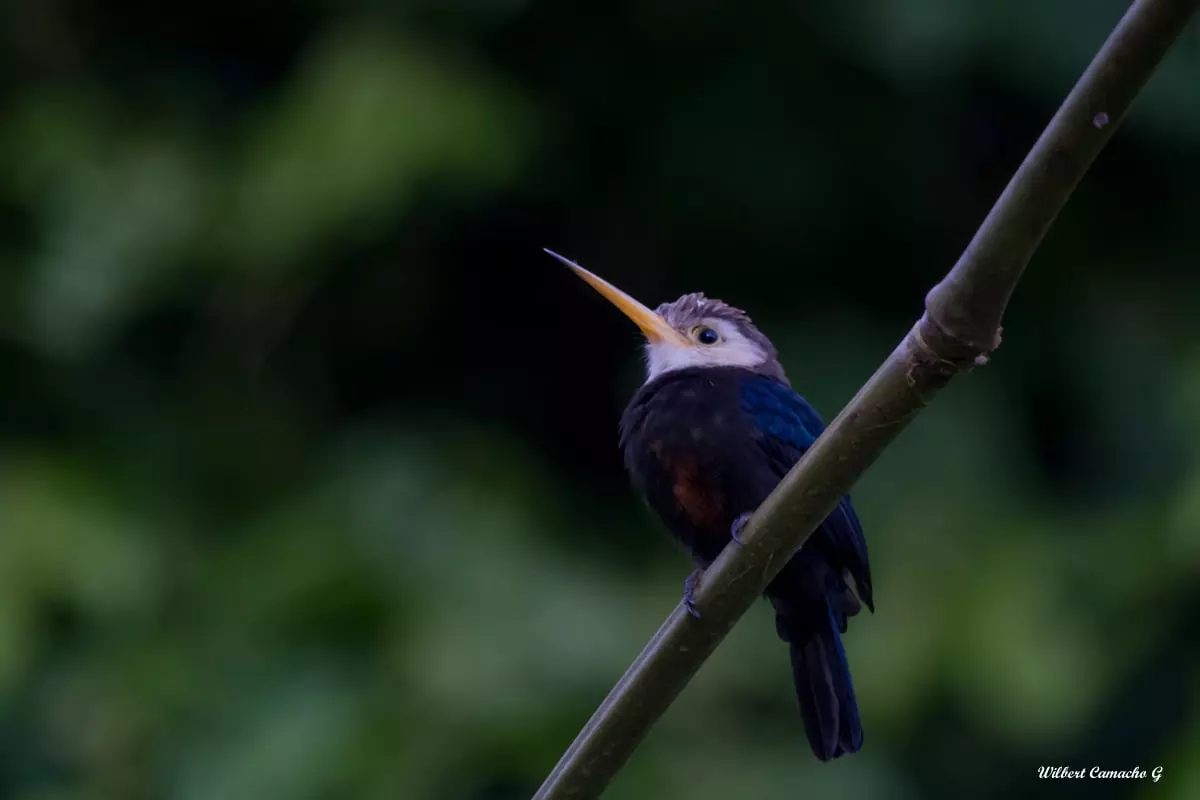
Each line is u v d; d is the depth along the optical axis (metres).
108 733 9.27
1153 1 3.57
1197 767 9.12
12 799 9.21
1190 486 9.56
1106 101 3.72
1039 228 3.94
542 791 4.97
